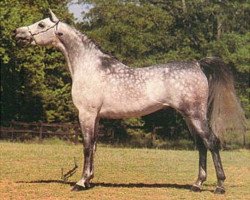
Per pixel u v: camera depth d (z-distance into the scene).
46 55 32.47
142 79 10.74
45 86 33.66
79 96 10.90
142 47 30.17
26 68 30.70
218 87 10.74
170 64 10.83
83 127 10.87
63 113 34.19
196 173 14.37
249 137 28.50
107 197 10.10
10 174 13.13
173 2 32.09
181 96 10.55
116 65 10.97
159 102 10.71
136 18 31.16
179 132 34.38
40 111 33.97
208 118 10.78
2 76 30.92
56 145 25.12
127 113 10.83
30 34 11.28
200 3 30.58
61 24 11.25
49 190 10.78
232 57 29.03
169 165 16.33
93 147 10.95
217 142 10.57
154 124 34.38
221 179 10.63
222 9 30.23
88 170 10.88
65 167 14.88
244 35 30.86
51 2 34.66
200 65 10.86
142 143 32.28
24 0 32.53
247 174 14.84
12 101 33.09
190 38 31.02
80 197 10.09
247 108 29.38
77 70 11.04
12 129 28.61
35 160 16.44
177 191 10.89
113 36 30.86
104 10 32.06
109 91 10.78
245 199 10.21
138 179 12.88
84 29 35.34
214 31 31.55
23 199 9.86
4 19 27.03
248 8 30.02
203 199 10.02
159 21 31.28
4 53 26.80
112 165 15.74
